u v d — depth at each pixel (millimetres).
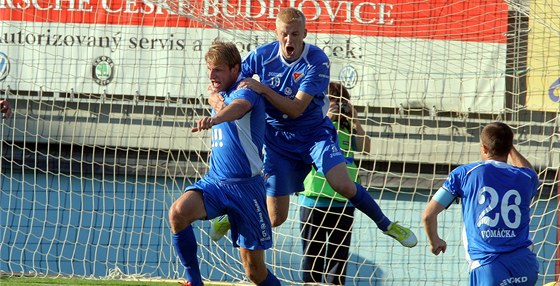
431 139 32938
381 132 33062
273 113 22281
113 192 33844
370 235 33125
